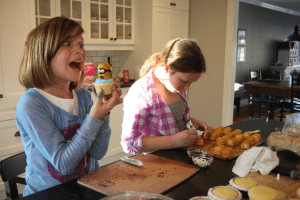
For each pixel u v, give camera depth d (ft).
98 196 2.77
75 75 2.89
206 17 11.48
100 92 2.79
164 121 4.32
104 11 10.03
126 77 10.73
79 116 3.35
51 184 3.12
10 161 3.47
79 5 9.27
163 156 3.97
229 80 11.07
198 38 11.87
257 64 24.76
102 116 2.93
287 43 26.89
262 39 24.97
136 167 3.44
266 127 5.70
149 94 4.15
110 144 9.79
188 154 3.89
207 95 11.87
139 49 11.13
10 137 7.51
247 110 20.31
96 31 9.89
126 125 4.07
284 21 28.27
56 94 3.18
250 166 3.33
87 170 3.41
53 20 2.79
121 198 2.11
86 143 2.84
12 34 7.26
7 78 7.29
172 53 3.88
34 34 2.78
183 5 11.53
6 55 7.20
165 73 4.06
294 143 4.09
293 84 13.65
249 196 2.54
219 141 4.48
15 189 3.50
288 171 3.18
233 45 10.96
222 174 3.33
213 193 2.56
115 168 3.39
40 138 2.79
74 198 2.70
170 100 4.56
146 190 2.83
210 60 11.57
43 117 2.86
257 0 22.33
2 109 7.28
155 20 10.55
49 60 2.76
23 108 2.82
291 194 2.77
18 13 7.32
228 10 10.71
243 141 4.42
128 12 10.85
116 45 10.69
